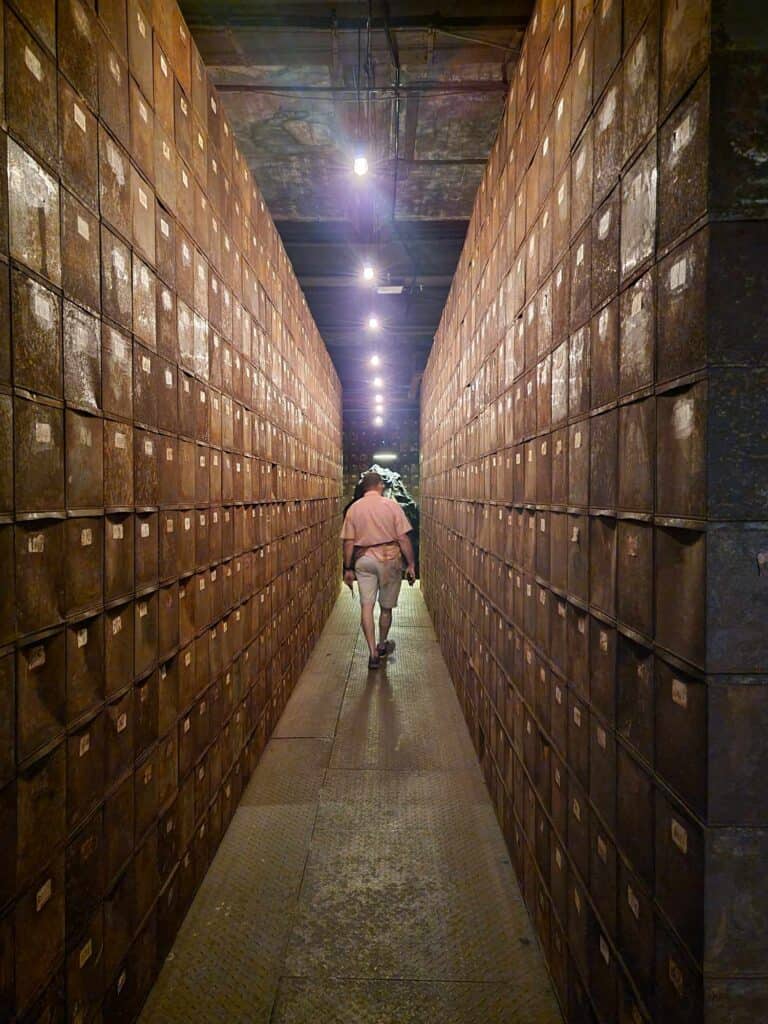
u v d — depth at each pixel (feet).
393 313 22.00
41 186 3.20
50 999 3.24
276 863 6.32
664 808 2.92
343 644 15.65
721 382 2.51
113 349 4.09
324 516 17.92
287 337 11.39
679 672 2.77
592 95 3.95
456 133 11.67
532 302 5.64
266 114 11.02
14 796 2.94
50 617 3.29
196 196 5.91
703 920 2.56
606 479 3.69
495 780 7.33
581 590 4.16
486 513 8.21
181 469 5.46
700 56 2.55
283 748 9.18
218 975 4.83
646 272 3.11
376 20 8.67
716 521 2.52
